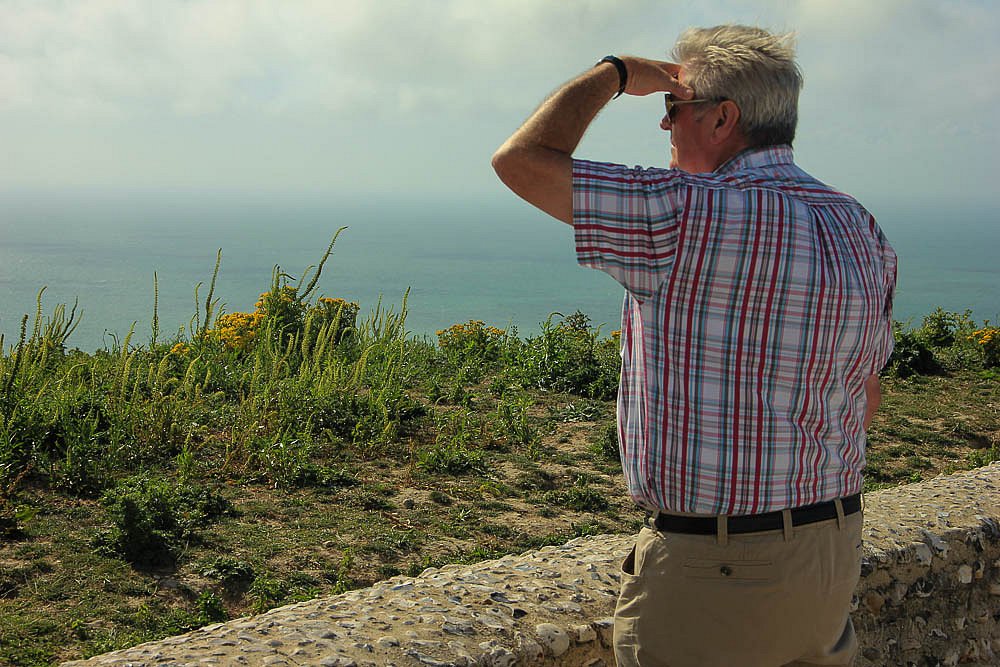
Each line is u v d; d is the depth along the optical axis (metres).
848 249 1.98
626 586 2.15
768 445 1.91
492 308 156.88
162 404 8.43
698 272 1.89
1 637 4.67
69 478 7.04
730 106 2.04
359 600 3.02
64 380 8.80
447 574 3.37
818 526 1.98
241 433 8.24
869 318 2.00
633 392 2.06
